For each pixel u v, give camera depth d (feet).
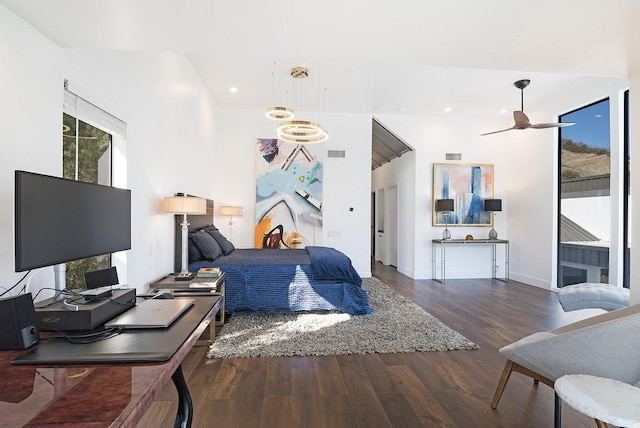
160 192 11.58
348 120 21.58
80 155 7.88
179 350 3.41
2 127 5.33
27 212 3.78
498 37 7.05
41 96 6.17
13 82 5.56
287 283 13.39
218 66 14.98
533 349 6.08
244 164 21.03
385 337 10.86
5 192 5.36
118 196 5.70
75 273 7.97
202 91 16.76
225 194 20.86
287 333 11.21
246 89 17.65
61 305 4.17
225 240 16.98
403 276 22.77
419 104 19.56
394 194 27.55
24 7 5.53
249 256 15.43
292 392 7.54
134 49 7.40
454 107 20.01
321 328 11.73
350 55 8.00
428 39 7.13
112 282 5.13
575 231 17.43
